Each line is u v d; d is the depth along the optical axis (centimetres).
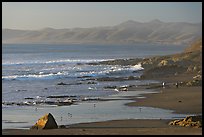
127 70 10312
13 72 10388
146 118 4025
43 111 4609
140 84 7450
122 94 6056
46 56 19212
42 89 6900
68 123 3803
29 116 4294
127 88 6794
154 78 8519
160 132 3073
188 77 8469
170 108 4656
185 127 3353
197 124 3425
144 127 3491
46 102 5284
